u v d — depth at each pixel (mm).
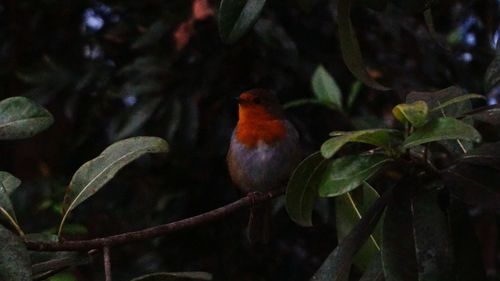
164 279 3965
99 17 11312
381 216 4379
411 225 3844
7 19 11508
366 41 10273
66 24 11367
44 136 11750
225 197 10094
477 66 10516
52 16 11406
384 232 3842
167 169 10258
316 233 10172
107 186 10359
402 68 10094
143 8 10602
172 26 9320
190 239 10227
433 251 3783
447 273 3748
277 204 8328
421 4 4031
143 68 9281
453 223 3928
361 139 3777
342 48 4035
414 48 10055
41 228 9938
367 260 4785
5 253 3803
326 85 8523
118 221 10391
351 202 4918
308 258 10312
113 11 10953
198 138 9922
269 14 9289
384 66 10055
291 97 9867
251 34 9406
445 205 4098
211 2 9031
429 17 4438
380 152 3852
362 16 9953
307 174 4352
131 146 4297
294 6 9734
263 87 9727
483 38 10336
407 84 9844
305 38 10039
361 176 3744
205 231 10195
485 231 10227
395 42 10305
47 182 10289
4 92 11500
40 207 10000
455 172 3869
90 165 4246
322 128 9898
